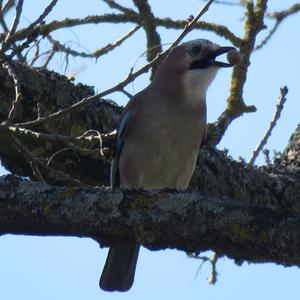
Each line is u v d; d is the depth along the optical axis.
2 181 8.60
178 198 8.33
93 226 8.46
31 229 8.59
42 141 11.46
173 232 8.27
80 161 11.70
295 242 7.88
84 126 11.61
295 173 12.09
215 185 11.78
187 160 11.45
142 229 8.35
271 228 7.96
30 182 8.63
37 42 11.53
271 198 11.82
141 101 11.55
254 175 11.88
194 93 11.56
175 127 11.34
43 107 11.36
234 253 8.20
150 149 11.37
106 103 11.90
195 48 11.88
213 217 8.14
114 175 11.60
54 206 8.46
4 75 11.17
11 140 10.65
